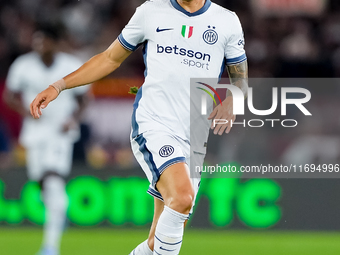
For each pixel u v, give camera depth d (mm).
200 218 26875
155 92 13594
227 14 13953
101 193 26906
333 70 37750
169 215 12594
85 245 23750
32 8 40188
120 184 26922
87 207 26906
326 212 27031
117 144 29422
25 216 27156
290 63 38000
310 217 27016
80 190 26891
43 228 27141
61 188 22156
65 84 14109
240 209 26969
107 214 26922
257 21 40625
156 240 12883
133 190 26906
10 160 29359
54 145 22422
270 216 27016
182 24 13586
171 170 12852
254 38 39938
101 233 26531
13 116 29750
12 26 39312
